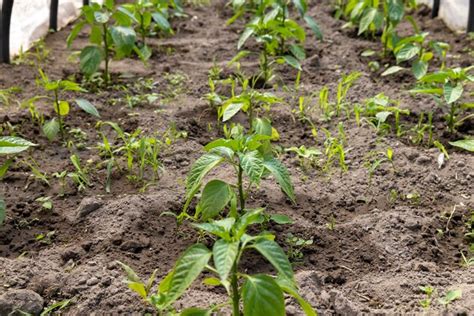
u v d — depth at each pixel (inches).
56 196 175.3
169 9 326.0
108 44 240.2
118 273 143.4
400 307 135.6
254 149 150.0
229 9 335.6
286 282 118.3
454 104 207.9
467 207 171.3
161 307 119.3
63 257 151.3
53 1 289.1
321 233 160.2
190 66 261.9
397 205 172.9
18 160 190.9
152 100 223.6
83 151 198.2
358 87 239.9
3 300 133.0
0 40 251.1
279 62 244.1
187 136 207.0
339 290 141.8
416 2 336.5
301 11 259.1
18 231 161.9
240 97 191.8
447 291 138.9
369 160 191.9
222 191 146.3
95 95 233.5
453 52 271.9
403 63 260.7
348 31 299.0
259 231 159.0
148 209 166.7
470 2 283.0
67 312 134.9
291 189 145.4
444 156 193.2
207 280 118.0
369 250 154.9
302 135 207.9
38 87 237.1
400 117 218.2
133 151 193.3
